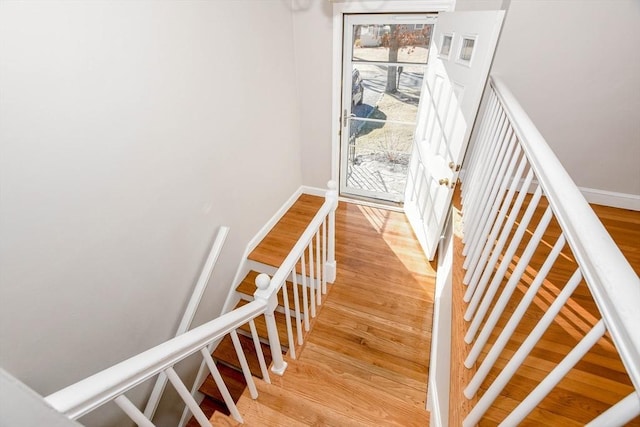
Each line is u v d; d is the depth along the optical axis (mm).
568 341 1158
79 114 1112
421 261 2631
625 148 2025
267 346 2359
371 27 2594
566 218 635
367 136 3236
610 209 2182
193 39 1589
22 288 1032
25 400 452
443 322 1737
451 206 2395
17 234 992
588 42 1813
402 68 2760
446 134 2055
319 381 1566
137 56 1300
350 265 2613
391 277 2482
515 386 1015
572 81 1951
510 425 708
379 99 2986
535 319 1265
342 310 2213
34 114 980
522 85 2066
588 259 530
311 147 3285
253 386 1420
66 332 1209
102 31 1141
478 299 1170
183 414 2066
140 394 1690
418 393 1688
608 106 1948
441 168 2148
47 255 1091
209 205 1977
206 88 1754
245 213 2457
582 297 1357
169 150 1569
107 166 1255
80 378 1302
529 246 807
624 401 426
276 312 2504
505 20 1914
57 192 1088
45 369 1156
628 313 419
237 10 1890
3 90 898
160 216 1590
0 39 872
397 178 3389
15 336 1040
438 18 2195
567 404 956
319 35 2609
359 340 1995
